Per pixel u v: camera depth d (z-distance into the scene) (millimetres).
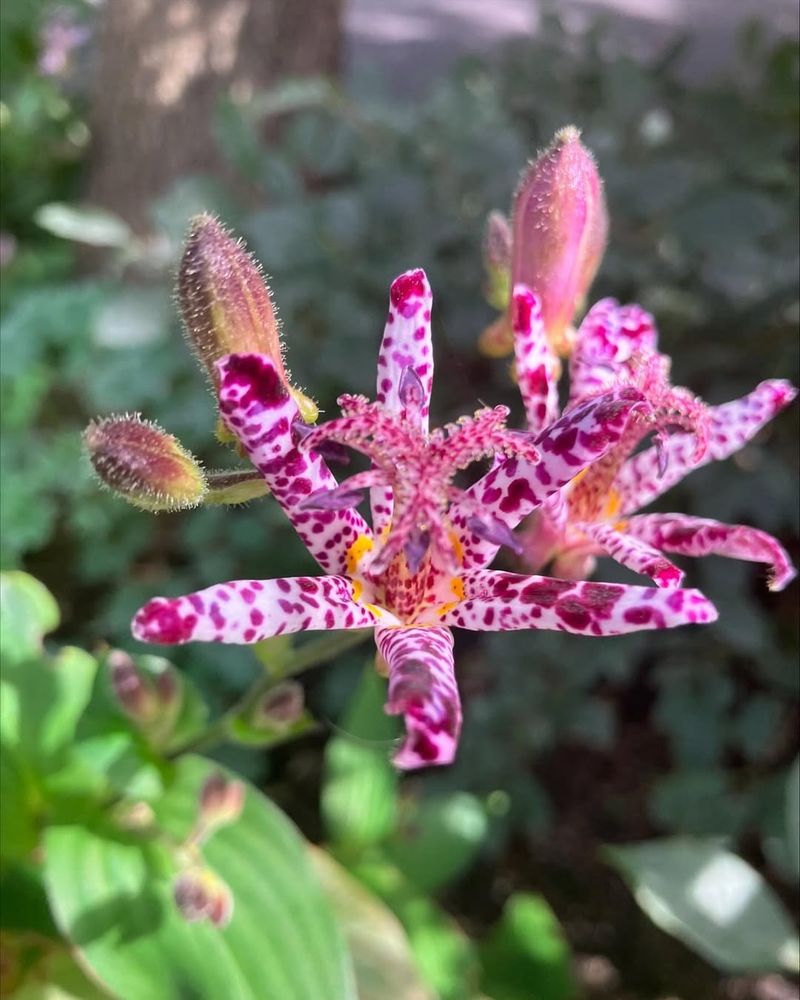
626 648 154
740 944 113
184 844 75
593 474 78
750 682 169
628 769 183
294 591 61
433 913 121
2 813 79
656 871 117
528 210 75
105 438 65
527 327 72
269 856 79
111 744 81
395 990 96
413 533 65
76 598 181
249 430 61
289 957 76
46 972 84
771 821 151
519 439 66
